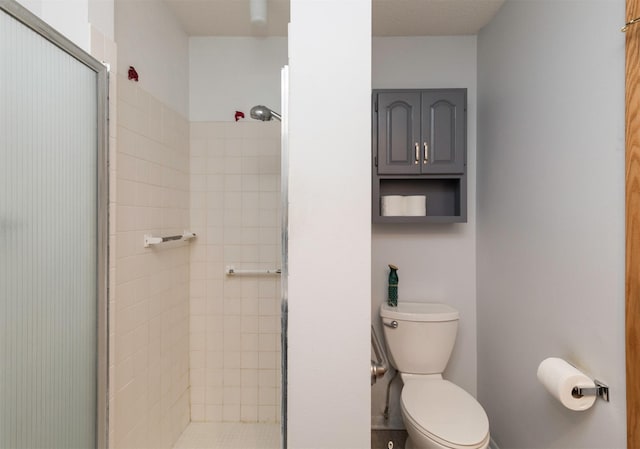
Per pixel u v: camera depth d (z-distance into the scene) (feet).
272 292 6.77
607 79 3.36
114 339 4.31
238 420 6.72
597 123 3.50
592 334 3.58
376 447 6.10
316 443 2.55
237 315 6.75
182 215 6.40
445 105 6.05
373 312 6.70
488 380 6.10
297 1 2.54
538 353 4.58
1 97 2.82
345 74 2.54
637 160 2.95
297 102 2.54
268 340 6.77
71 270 3.63
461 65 6.63
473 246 6.64
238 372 6.75
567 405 3.40
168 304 5.82
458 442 3.99
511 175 5.30
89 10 3.92
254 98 6.81
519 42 5.06
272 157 6.75
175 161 6.11
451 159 6.05
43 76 3.25
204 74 6.78
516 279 5.15
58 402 3.45
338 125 2.54
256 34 6.74
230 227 6.77
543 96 4.46
